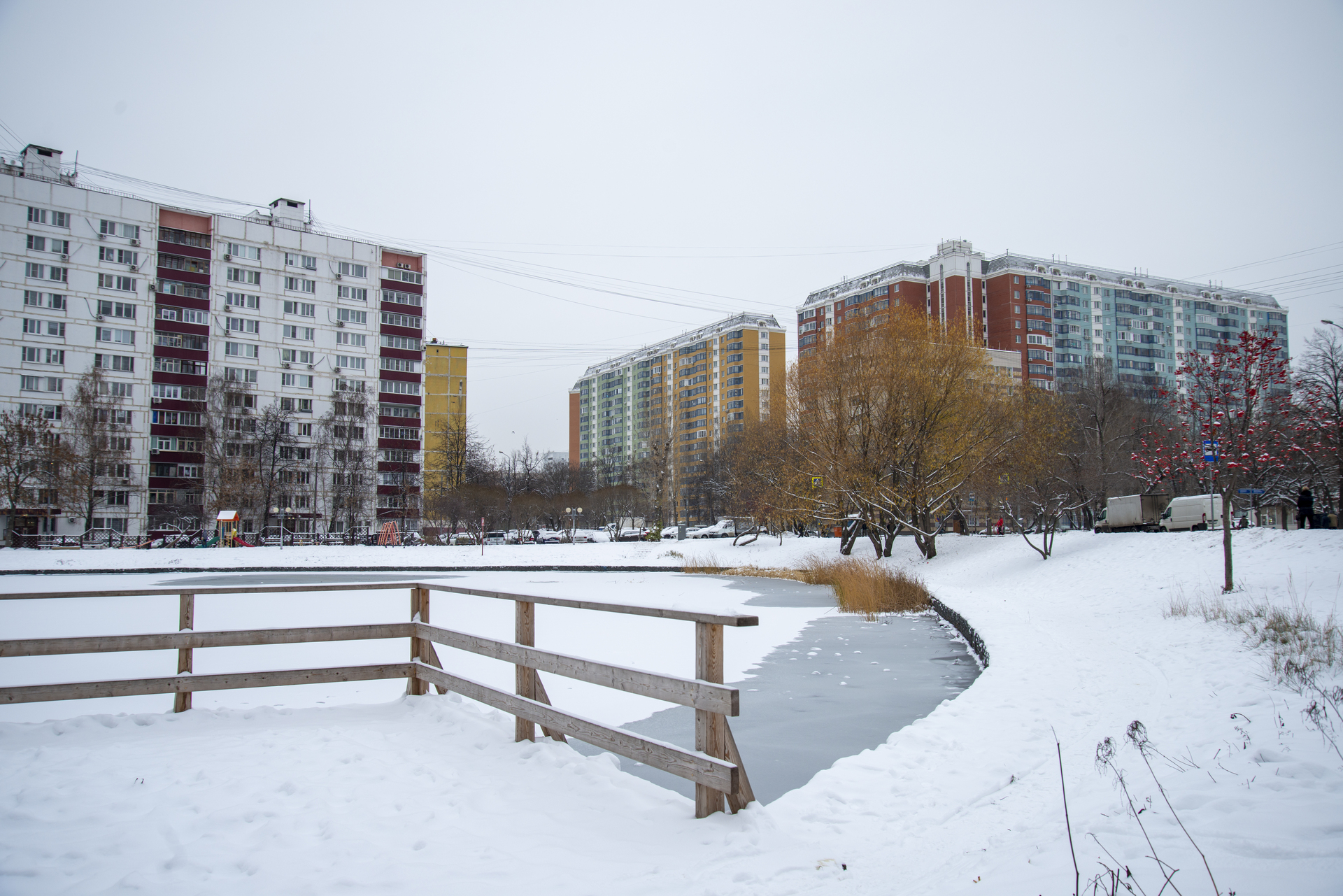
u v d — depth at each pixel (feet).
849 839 13.78
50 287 197.16
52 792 15.53
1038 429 108.27
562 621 57.72
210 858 12.52
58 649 20.11
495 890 11.38
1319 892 9.33
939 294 295.48
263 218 233.96
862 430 106.63
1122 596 55.31
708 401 401.49
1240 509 88.94
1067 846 11.87
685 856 12.56
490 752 18.62
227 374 203.92
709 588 95.66
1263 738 17.31
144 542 164.45
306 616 64.39
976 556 98.17
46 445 167.22
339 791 15.79
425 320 245.24
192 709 22.12
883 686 33.45
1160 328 309.83
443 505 182.91
